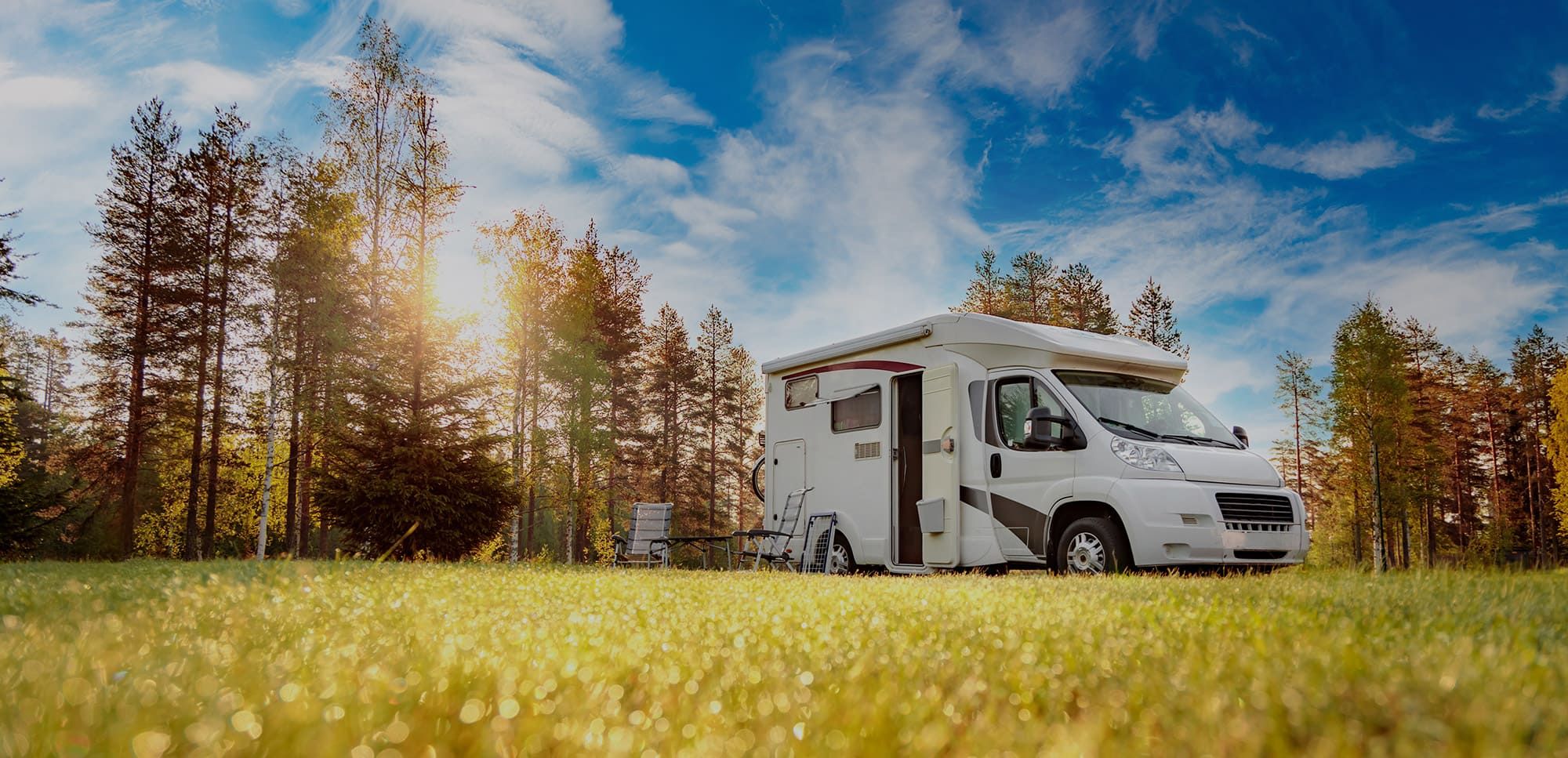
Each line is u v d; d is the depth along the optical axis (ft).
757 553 39.86
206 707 4.25
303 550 89.92
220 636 7.55
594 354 85.51
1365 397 103.45
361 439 52.39
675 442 142.92
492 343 75.82
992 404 31.24
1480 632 8.63
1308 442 136.67
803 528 37.91
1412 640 7.70
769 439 40.78
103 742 3.53
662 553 44.06
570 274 82.23
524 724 4.10
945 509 31.78
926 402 33.22
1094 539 27.63
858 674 5.72
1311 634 7.78
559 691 5.24
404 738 3.73
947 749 3.92
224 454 81.10
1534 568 19.43
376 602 10.82
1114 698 4.96
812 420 38.45
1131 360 31.07
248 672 5.50
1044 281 119.75
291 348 74.95
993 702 4.92
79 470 80.48
